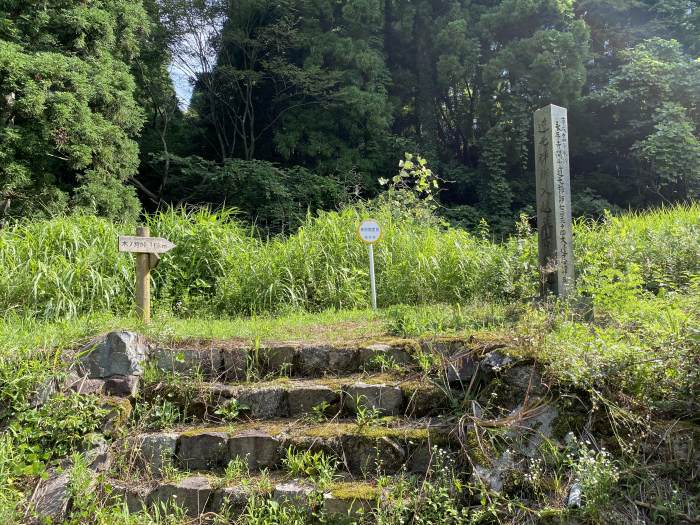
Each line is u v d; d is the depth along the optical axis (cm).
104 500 308
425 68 1830
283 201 1477
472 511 278
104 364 383
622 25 1797
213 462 336
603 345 328
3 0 977
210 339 442
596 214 1453
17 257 615
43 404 350
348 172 1617
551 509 267
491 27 1709
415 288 673
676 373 311
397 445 319
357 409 354
